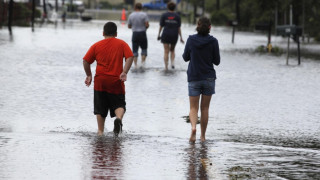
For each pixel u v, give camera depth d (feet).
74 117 94.89
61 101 108.99
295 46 286.05
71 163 61.00
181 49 243.81
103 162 62.13
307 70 172.76
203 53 79.10
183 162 63.52
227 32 423.64
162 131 86.17
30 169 57.93
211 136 83.51
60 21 497.46
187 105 109.19
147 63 182.70
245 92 126.82
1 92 116.06
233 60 201.77
